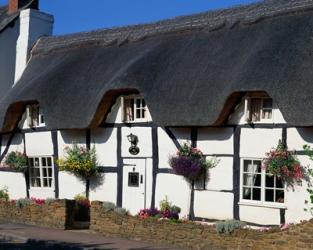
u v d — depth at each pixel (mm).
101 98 15352
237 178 13484
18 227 15133
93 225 14133
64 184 17078
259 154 13172
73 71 17250
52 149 17516
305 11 13844
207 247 11797
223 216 13625
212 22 15711
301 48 12719
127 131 15656
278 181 13008
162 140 14883
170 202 14539
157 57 15398
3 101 18531
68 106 16188
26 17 20828
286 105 11953
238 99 13484
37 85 17359
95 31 19000
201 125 13586
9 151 19062
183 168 13844
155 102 14273
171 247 12188
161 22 17344
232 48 14219
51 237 13336
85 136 16578
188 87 13953
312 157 12039
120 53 16953
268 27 14141
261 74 12523
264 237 10938
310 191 11492
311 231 10227
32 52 20453
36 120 18156
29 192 18188
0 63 20578
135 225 13156
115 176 15836
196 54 14773
